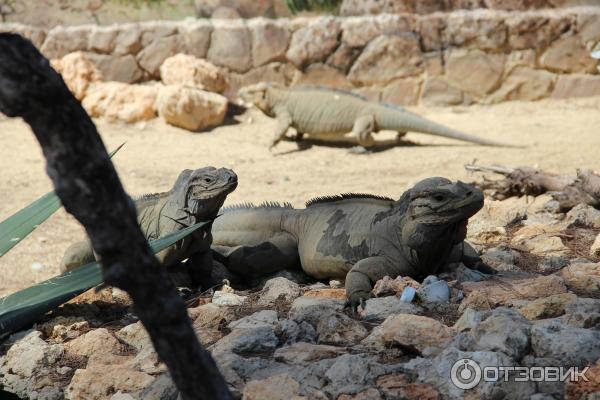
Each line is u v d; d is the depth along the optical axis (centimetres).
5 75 332
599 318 680
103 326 847
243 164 1744
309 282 956
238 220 976
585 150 1683
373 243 874
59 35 2195
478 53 2173
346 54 2189
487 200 1216
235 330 755
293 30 2194
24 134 1961
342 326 741
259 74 2198
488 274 898
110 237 358
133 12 2211
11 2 2225
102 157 354
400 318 702
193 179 870
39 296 555
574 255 964
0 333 684
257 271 956
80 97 2066
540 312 721
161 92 2012
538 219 1127
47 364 761
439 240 840
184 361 386
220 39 2189
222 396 396
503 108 2148
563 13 2170
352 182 1567
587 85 2181
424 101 2197
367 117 1825
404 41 2172
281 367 677
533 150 1716
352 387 613
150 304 374
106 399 680
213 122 2016
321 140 1938
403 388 605
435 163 1675
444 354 629
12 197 1530
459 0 2181
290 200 1452
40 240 1312
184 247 880
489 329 661
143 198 934
